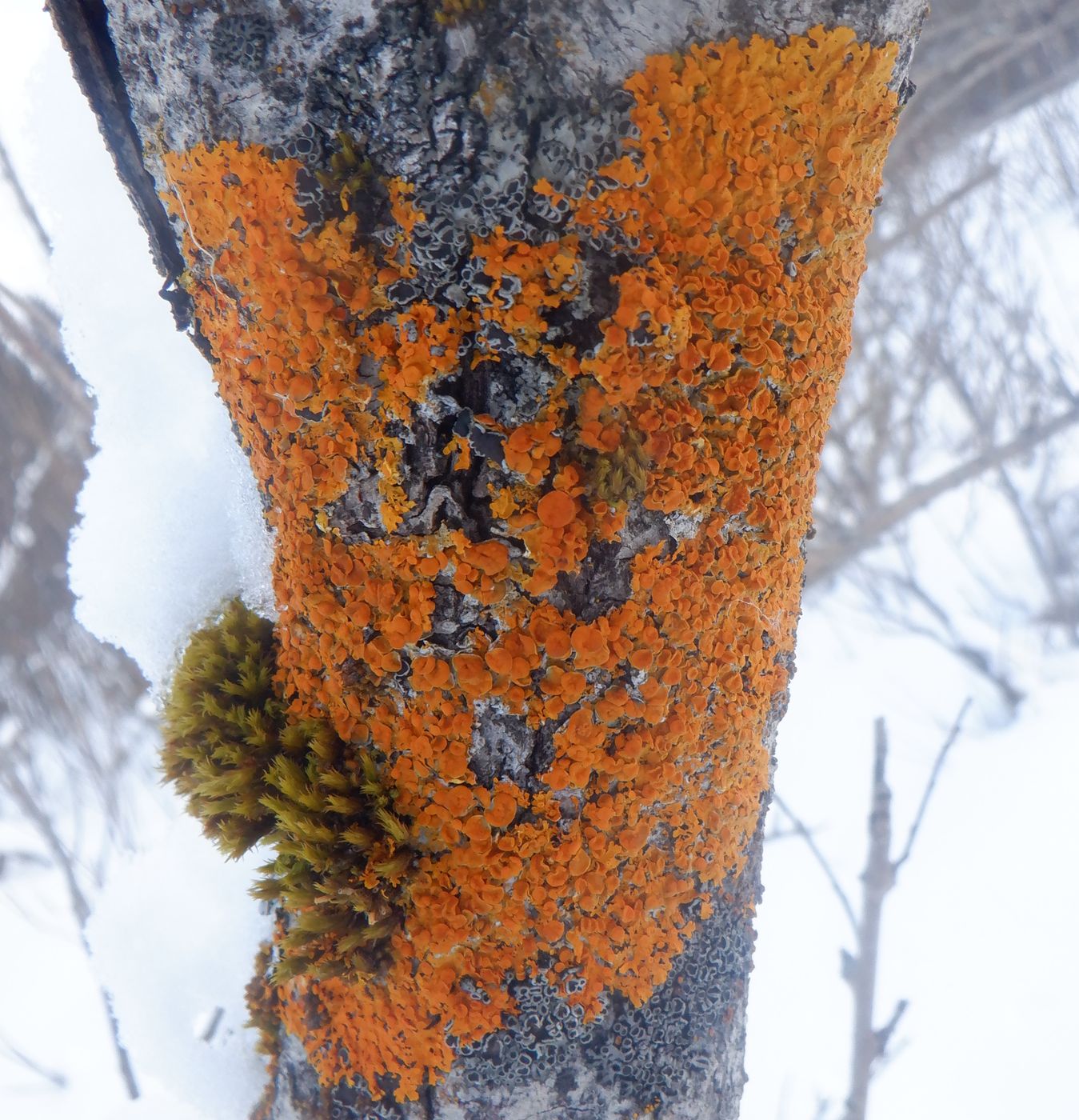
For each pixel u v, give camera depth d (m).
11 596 0.82
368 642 0.15
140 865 0.22
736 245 0.14
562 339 0.14
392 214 0.13
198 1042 0.21
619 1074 0.16
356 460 0.14
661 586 0.14
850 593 0.94
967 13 0.87
